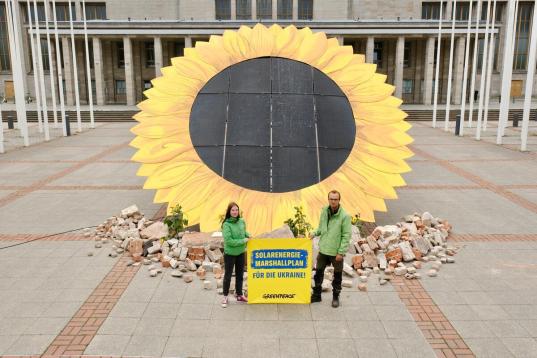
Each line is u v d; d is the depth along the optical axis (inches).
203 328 295.9
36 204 586.6
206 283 346.6
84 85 2253.9
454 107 1827.0
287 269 321.7
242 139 510.6
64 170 786.8
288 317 309.0
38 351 272.8
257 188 474.0
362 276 361.1
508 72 1024.2
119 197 617.0
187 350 273.0
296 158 497.4
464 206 576.1
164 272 376.2
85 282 361.1
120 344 279.3
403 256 394.9
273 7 2231.8
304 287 324.2
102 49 2203.5
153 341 282.0
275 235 381.4
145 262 391.5
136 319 307.0
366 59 2014.0
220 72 561.0
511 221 517.0
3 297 337.7
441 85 2226.9
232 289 347.3
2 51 2442.2
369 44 1996.8
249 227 440.5
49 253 421.1
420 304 327.6
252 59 569.9
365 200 472.7
